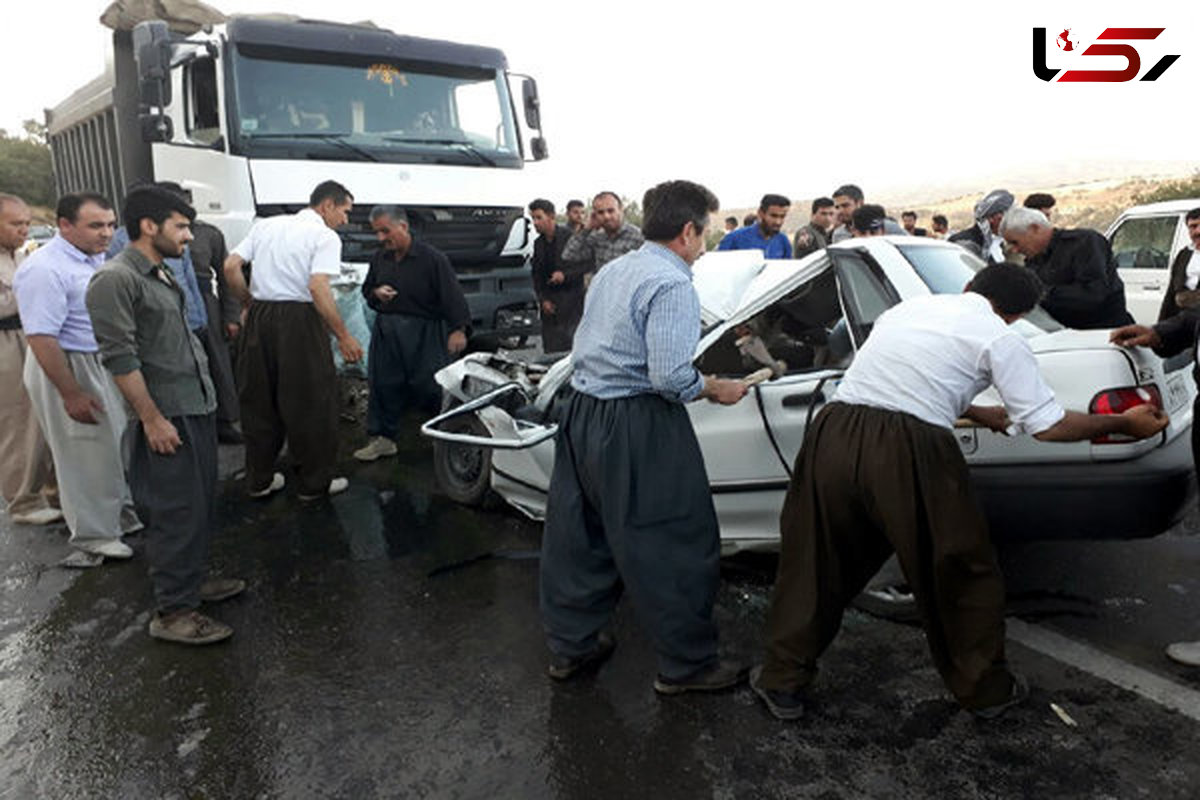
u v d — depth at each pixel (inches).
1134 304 319.6
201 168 269.3
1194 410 115.6
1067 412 103.6
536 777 104.7
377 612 150.9
